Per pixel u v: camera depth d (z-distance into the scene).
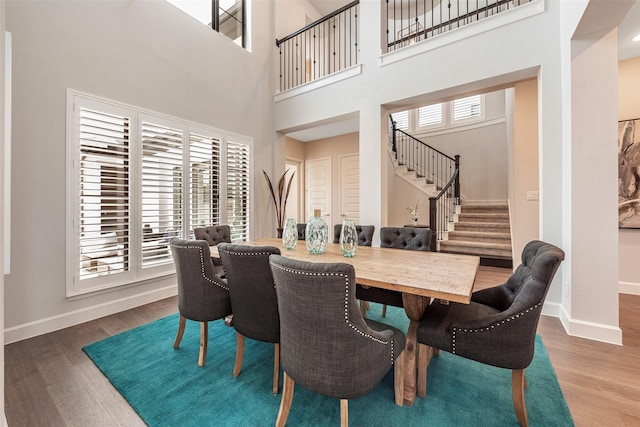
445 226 5.72
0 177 0.78
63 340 2.30
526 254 1.80
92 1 2.78
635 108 3.11
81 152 2.68
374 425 1.41
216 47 4.02
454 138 6.42
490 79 3.02
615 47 2.19
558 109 2.65
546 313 2.74
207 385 1.72
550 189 2.70
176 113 3.49
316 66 6.05
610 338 2.20
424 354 1.60
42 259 2.45
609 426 1.39
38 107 2.43
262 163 4.78
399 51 3.59
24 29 2.36
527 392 1.64
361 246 2.88
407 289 1.39
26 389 1.68
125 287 3.00
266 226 4.86
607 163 2.22
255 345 2.22
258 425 1.42
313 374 1.22
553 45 2.67
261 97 4.76
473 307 1.78
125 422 1.44
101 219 2.79
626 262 3.22
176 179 3.46
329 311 1.14
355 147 6.49
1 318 0.79
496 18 2.95
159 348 2.16
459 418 1.46
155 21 3.30
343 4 5.99
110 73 2.90
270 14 4.98
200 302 1.91
